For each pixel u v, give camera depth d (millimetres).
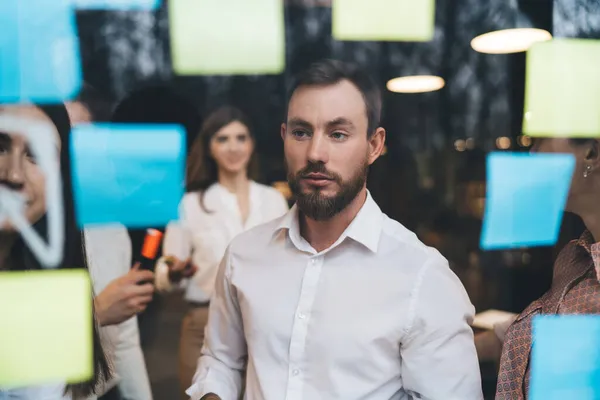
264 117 2590
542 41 1720
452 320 1011
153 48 2512
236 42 2584
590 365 1078
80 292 1215
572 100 1585
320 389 1031
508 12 2023
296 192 1012
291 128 1006
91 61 2400
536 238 1879
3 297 1166
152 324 1834
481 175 2209
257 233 1175
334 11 1822
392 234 1089
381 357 1020
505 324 1492
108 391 1482
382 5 1837
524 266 1982
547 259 1897
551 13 1729
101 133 1850
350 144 985
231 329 1191
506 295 1993
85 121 1854
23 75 1709
